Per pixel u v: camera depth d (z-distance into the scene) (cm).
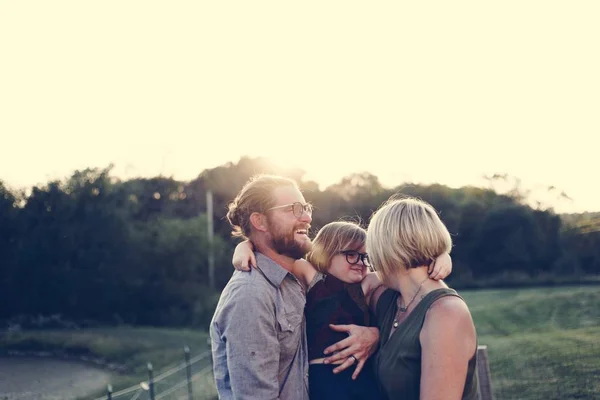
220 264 3878
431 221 283
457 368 262
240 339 298
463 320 267
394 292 305
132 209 4028
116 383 1808
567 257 3894
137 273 3653
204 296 3597
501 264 3962
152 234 3762
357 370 306
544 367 860
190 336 2609
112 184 4038
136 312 3584
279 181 329
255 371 295
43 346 2600
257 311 301
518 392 758
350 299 325
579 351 930
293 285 322
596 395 702
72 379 2003
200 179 4872
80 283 3600
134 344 2456
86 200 3806
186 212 4697
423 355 267
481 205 4156
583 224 4053
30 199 3769
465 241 4069
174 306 3559
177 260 3703
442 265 280
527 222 3953
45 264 3634
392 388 279
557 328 1589
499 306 2039
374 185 4359
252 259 316
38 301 3597
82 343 2533
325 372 312
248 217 327
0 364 2355
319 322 322
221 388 317
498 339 1339
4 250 3631
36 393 1812
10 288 3597
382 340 298
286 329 310
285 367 313
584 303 1869
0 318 3559
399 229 281
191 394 1196
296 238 321
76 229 3694
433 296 274
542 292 2877
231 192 4803
